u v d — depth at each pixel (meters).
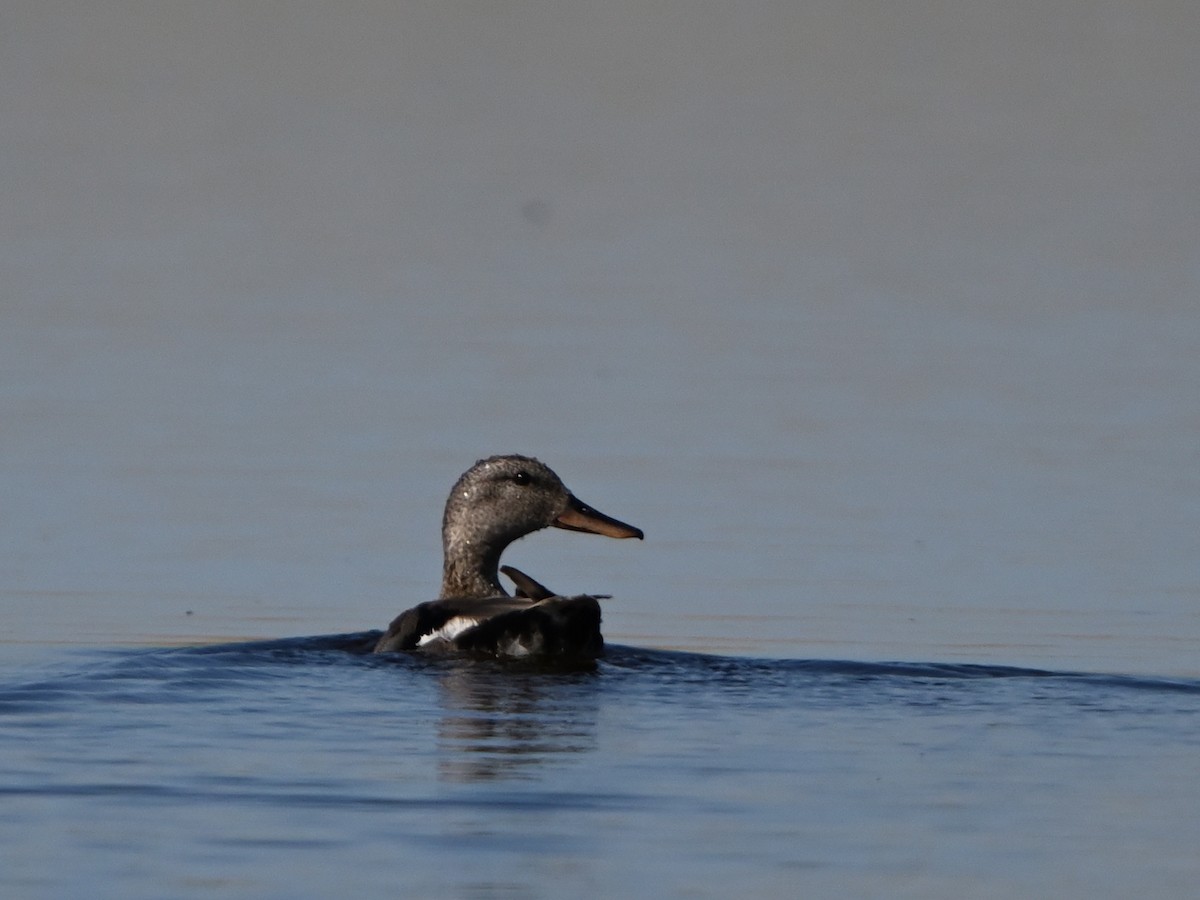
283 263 36.53
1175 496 19.45
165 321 29.88
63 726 10.15
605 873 7.85
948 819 8.65
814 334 29.50
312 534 18.11
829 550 17.55
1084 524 18.42
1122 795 9.05
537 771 9.31
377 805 8.71
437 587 16.36
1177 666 13.16
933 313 31.17
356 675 11.55
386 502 19.34
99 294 32.16
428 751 9.66
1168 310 30.81
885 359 27.33
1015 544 17.72
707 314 31.50
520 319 30.98
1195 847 8.30
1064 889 7.78
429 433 22.56
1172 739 10.13
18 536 17.84
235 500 19.33
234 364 26.69
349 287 34.03
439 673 11.65
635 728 10.22
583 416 23.53
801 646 14.04
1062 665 13.27
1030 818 8.68
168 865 7.88
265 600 15.75
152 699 10.82
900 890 7.72
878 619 15.05
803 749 9.83
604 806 8.75
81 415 23.12
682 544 17.84
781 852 8.16
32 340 27.86
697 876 7.84
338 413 23.61
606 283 34.94
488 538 13.95
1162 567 16.84
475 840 8.22
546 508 13.90
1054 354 27.45
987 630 14.60
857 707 10.86
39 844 8.13
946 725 10.41
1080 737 10.18
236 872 7.79
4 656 13.14
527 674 11.67
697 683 11.47
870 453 21.55
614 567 17.05
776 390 25.20
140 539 17.80
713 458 21.34
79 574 16.52
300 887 7.63
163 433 22.34
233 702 10.77
